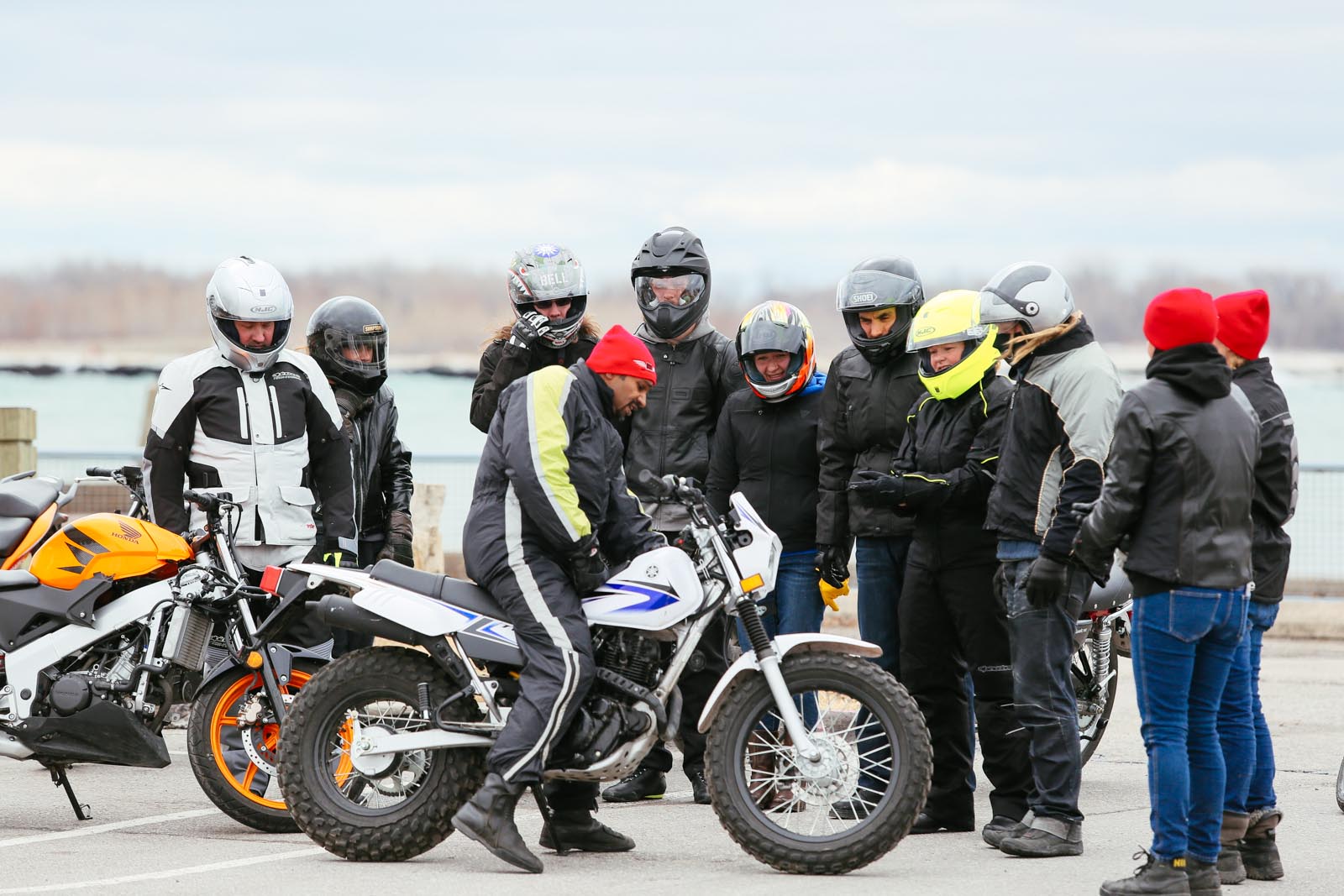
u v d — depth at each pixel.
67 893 14.87
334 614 16.45
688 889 15.02
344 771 17.30
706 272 20.94
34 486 19.17
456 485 38.28
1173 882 14.43
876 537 18.86
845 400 19.25
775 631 20.31
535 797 16.30
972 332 17.61
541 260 20.94
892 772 15.68
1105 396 16.19
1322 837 17.84
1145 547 14.56
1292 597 41.72
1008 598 16.86
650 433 20.97
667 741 16.42
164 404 18.84
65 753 17.75
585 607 16.16
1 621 17.83
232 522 18.75
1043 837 16.64
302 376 19.36
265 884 15.21
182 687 18.09
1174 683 14.52
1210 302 14.62
